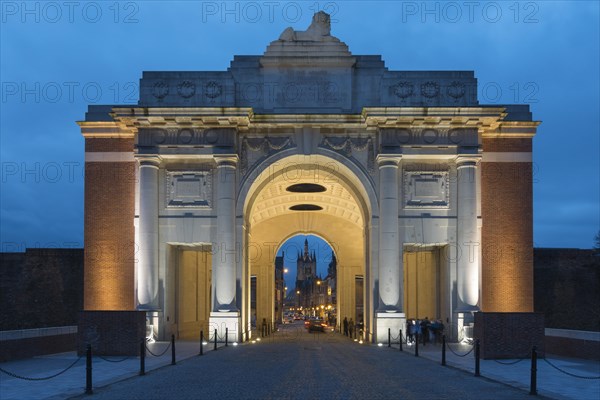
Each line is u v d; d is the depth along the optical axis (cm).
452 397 1881
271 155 4644
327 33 4738
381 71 4706
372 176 4644
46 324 5653
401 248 4569
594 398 1861
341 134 4681
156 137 4578
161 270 4584
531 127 4756
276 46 4709
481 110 4438
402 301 4494
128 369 2645
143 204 4541
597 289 5697
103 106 4806
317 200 6506
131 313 3262
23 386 2133
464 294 4472
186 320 5203
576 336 3281
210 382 2214
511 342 3108
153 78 4612
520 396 1908
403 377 2381
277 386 2108
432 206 4603
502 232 4684
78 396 1906
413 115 4444
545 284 5719
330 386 2111
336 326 7375
